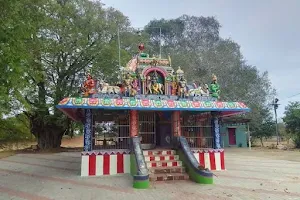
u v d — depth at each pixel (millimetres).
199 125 14211
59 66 25438
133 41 27609
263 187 9539
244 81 32500
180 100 13141
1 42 7430
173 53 33375
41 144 27797
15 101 21609
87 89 12289
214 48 34938
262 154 24344
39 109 24547
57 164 16859
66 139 42281
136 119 13141
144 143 14039
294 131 31375
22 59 8164
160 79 14031
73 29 23984
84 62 26656
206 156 13297
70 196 8438
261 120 35219
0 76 7430
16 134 30828
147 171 10086
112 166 12266
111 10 27172
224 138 34656
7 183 10898
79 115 14414
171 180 10844
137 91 13227
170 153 12805
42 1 11133
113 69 25625
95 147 12977
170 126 15055
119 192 8898
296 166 15516
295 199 7910
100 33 25672
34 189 9625
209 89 14219
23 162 18234
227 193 8609
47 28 22844
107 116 13422
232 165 15711
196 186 9719
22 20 8094
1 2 7344
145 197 8195
